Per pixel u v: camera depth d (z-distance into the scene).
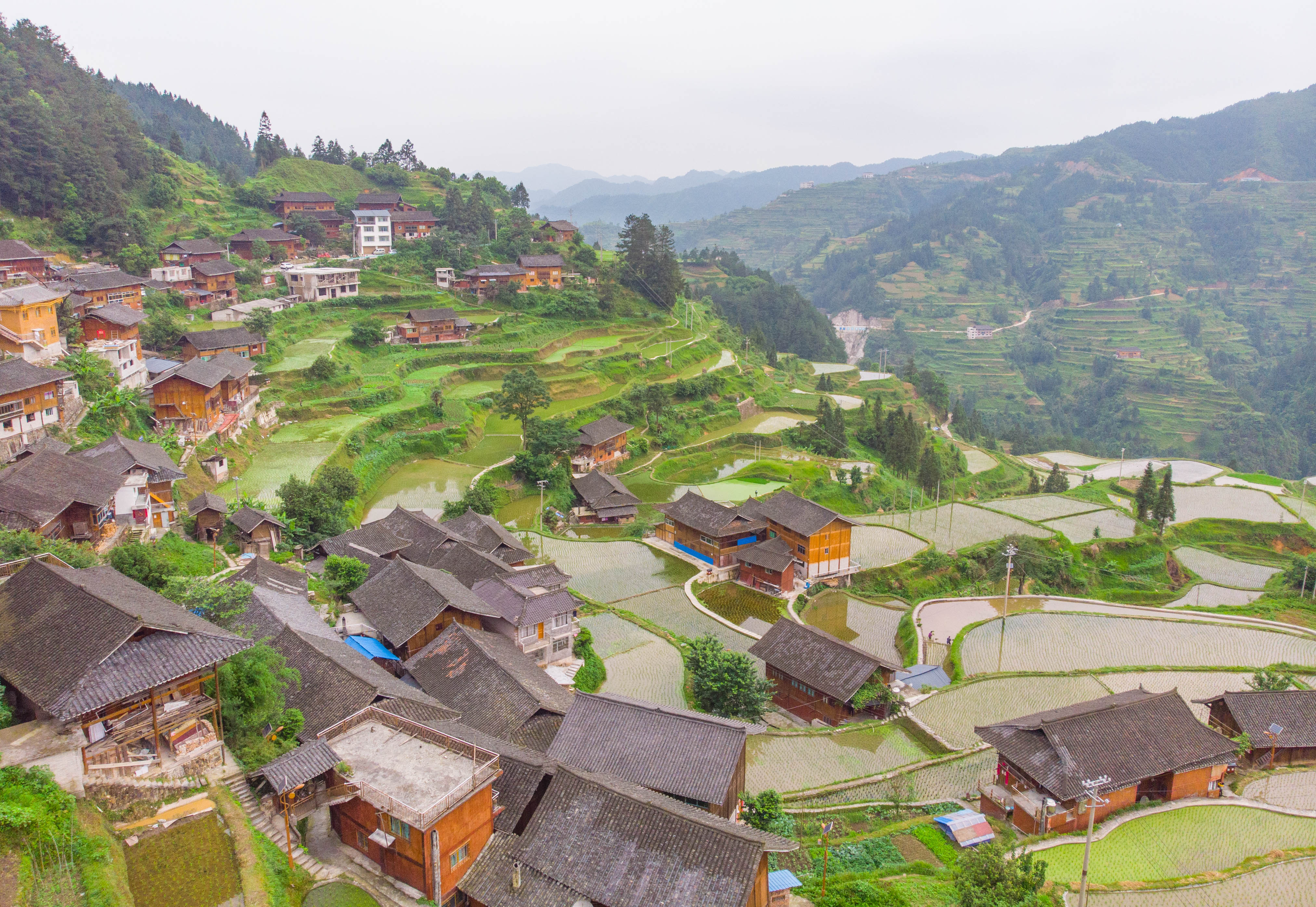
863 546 77.62
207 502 57.34
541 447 87.06
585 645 51.50
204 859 24.39
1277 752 41.41
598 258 158.25
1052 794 35.31
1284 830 35.16
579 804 28.48
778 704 50.75
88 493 45.72
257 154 187.00
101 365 69.06
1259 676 48.22
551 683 41.97
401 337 115.56
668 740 34.06
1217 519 96.50
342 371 97.25
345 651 38.66
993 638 58.28
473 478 84.62
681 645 54.53
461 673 40.00
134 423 68.12
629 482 92.31
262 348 96.06
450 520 67.50
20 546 36.50
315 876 26.05
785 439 113.50
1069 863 32.50
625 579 67.12
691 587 66.31
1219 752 37.72
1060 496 102.19
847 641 60.16
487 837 28.11
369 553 54.59
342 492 70.00
